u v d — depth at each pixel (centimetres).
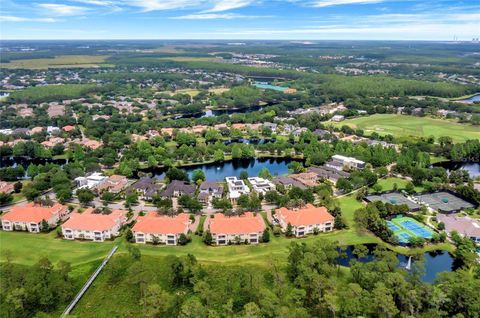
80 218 18125
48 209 19275
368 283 13350
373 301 12144
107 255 16262
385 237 17912
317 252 14762
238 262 15762
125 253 16475
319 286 13062
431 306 12500
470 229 18012
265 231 17612
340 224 18938
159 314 12794
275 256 16225
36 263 14912
